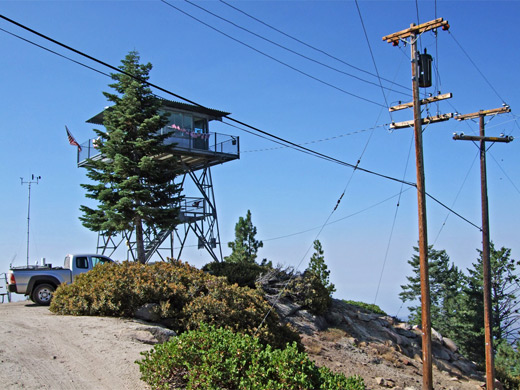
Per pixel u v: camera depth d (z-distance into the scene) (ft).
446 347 92.22
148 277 55.67
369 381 62.39
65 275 73.05
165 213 78.69
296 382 32.68
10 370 33.22
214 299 54.08
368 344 76.54
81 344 41.34
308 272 81.92
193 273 60.29
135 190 77.66
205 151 102.99
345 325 80.69
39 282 71.82
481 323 169.78
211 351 34.04
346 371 63.26
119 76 80.59
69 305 53.88
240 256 112.47
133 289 53.31
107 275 55.98
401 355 77.10
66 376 33.91
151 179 80.33
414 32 68.49
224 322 52.31
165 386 32.89
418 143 67.56
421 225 65.98
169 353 33.96
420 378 70.69
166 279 56.80
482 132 86.43
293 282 79.15
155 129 80.89
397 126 71.61
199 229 104.99
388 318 90.43
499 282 171.94
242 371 34.12
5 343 39.34
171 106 101.65
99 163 79.77
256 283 76.84
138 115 79.05
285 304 76.54
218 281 58.23
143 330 46.29
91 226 77.10
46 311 59.26
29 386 31.09
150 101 81.66
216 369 32.58
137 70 80.28
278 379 33.24
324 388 34.17
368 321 84.99
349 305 90.48
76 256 75.31
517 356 157.79
